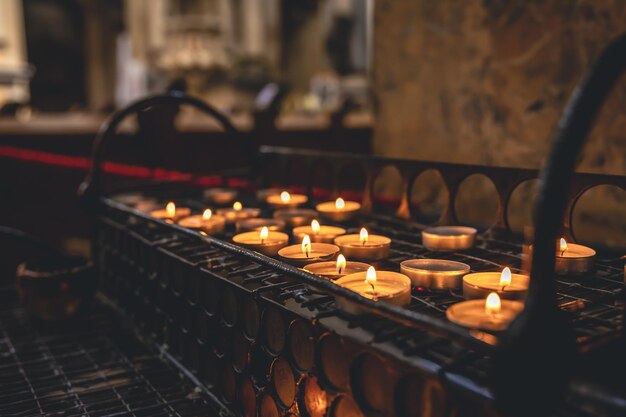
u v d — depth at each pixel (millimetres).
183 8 12422
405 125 3590
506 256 1816
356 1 15852
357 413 1237
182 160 3787
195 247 2037
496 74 3031
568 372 924
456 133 3291
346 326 1251
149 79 11969
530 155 2924
